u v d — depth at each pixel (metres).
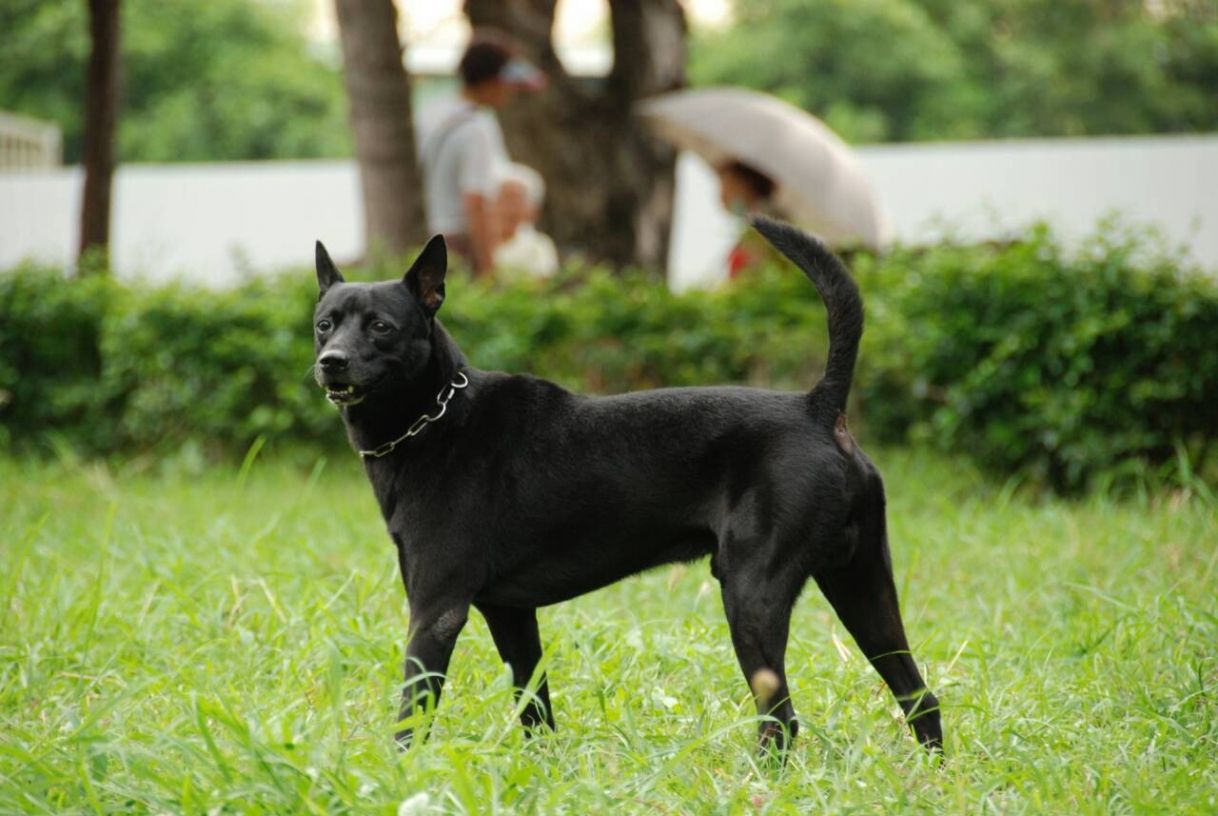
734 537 5.79
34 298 14.30
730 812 5.02
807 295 13.34
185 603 7.52
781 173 15.69
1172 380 11.12
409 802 4.54
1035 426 11.40
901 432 12.89
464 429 6.07
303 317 13.29
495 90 14.70
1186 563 8.57
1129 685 6.67
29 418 14.34
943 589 8.63
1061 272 11.44
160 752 5.38
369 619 7.35
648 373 13.20
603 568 6.04
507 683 5.47
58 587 7.79
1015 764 5.64
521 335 13.00
